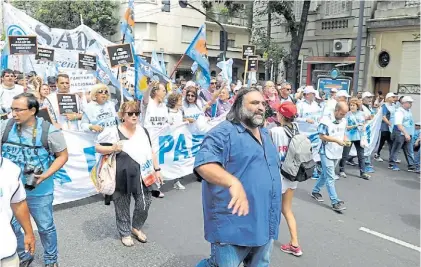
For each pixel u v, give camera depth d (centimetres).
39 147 348
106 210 561
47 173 350
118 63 671
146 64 930
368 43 1942
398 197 698
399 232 531
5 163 261
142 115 691
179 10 3225
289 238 493
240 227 279
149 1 3136
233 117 294
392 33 1848
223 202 279
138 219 457
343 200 663
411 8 1769
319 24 2166
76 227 497
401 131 897
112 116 607
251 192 280
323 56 2152
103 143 425
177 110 688
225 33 2045
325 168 604
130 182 432
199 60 930
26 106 338
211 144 275
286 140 428
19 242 360
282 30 2384
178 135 684
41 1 3070
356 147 833
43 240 370
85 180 586
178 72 3272
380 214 602
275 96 754
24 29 790
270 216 293
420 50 1738
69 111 668
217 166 261
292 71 2002
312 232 516
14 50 659
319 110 845
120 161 430
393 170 927
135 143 438
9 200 256
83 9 3030
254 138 291
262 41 2156
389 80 1892
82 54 811
